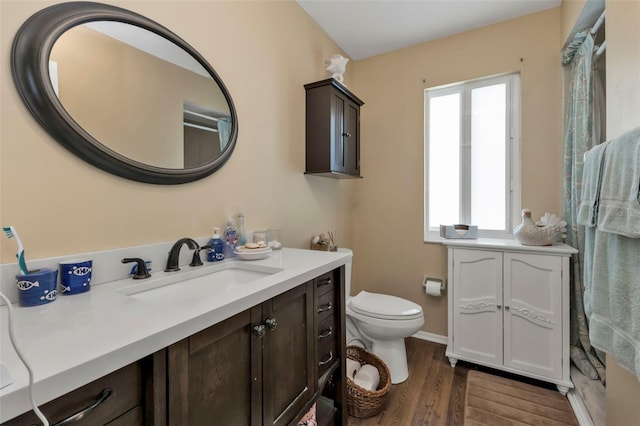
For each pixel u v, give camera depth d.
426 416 1.51
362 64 2.64
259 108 1.56
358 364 1.77
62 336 0.51
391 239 2.52
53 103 0.79
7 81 0.73
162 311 0.64
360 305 1.89
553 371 1.68
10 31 0.74
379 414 1.53
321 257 1.28
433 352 2.16
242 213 1.43
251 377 0.78
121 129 0.95
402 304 1.90
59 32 0.81
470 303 1.93
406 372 1.84
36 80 0.76
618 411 1.14
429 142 2.45
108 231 0.93
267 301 0.83
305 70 1.95
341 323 1.28
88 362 0.43
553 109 1.95
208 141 1.25
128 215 0.98
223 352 0.70
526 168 2.04
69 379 0.41
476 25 2.14
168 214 1.11
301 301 1.01
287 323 0.93
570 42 1.82
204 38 1.25
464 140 2.29
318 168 1.90
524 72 2.03
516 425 1.39
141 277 0.94
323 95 1.89
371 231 2.61
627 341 1.00
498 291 1.85
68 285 0.78
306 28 1.96
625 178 0.99
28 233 0.76
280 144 1.71
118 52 0.95
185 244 1.16
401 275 2.48
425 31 2.21
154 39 1.06
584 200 1.30
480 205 2.26
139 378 0.53
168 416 0.56
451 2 1.89
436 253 2.34
